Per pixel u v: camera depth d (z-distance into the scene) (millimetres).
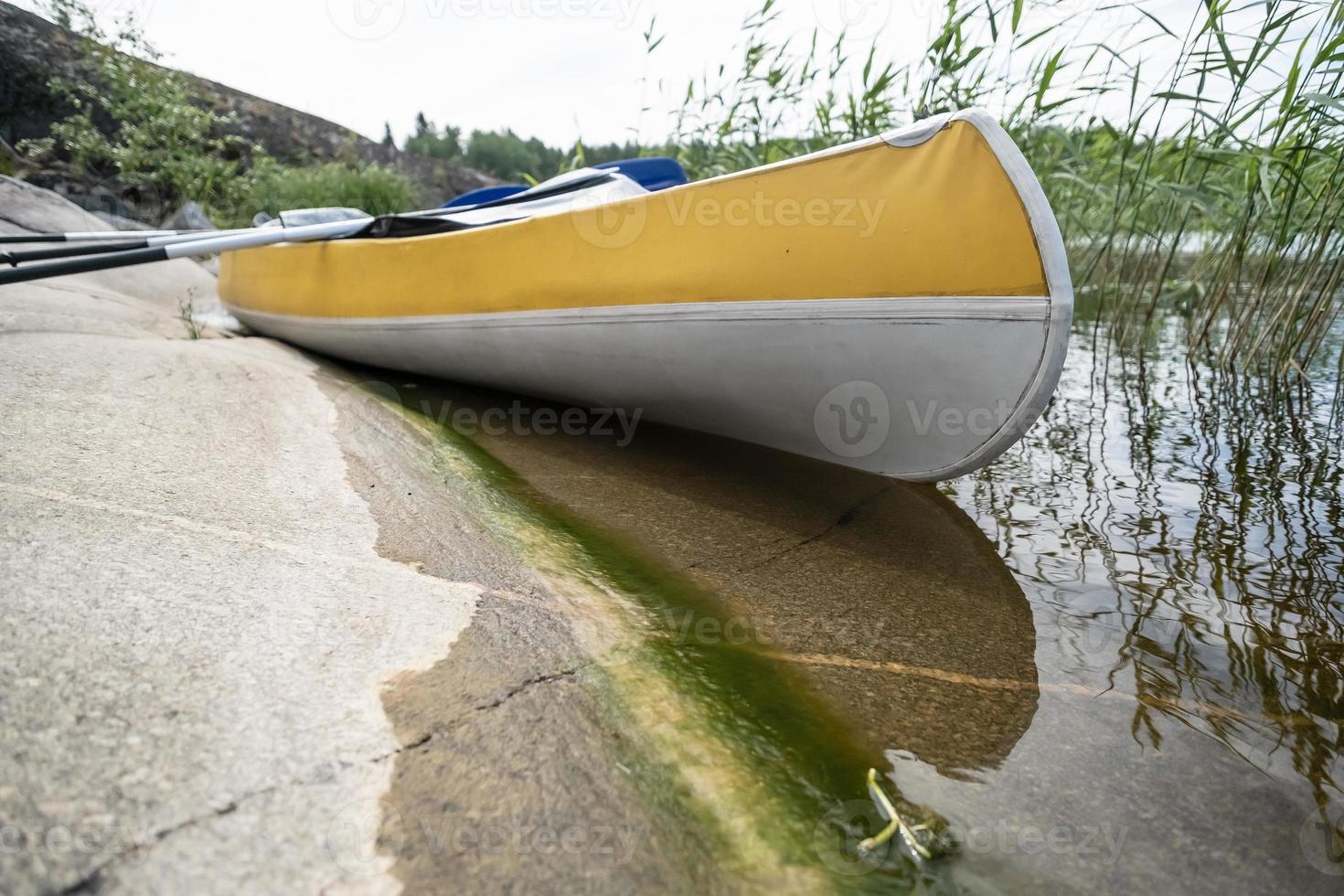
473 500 1845
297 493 1688
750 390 2008
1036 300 1502
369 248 2857
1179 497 2078
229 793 796
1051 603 1501
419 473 1981
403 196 8836
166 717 888
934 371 1688
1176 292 4426
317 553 1410
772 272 1802
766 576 1586
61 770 782
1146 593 1546
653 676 1161
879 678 1229
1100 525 1894
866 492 2080
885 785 977
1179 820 941
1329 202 3223
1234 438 2635
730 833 859
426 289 2637
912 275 1629
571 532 1727
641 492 2023
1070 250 4953
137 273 5059
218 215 8000
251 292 3799
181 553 1291
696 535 1772
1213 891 839
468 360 2656
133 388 2125
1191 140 3307
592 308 2143
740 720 1082
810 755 1021
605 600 1408
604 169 3334
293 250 3338
